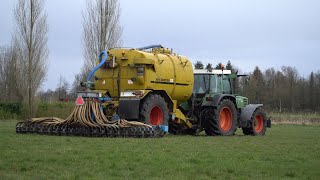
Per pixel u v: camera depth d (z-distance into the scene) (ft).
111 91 53.72
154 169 25.57
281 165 28.73
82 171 24.23
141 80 51.67
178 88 56.75
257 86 215.10
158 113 52.70
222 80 64.75
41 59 123.34
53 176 22.84
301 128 94.89
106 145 37.06
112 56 53.21
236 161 29.68
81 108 48.01
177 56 57.72
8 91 167.63
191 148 37.27
